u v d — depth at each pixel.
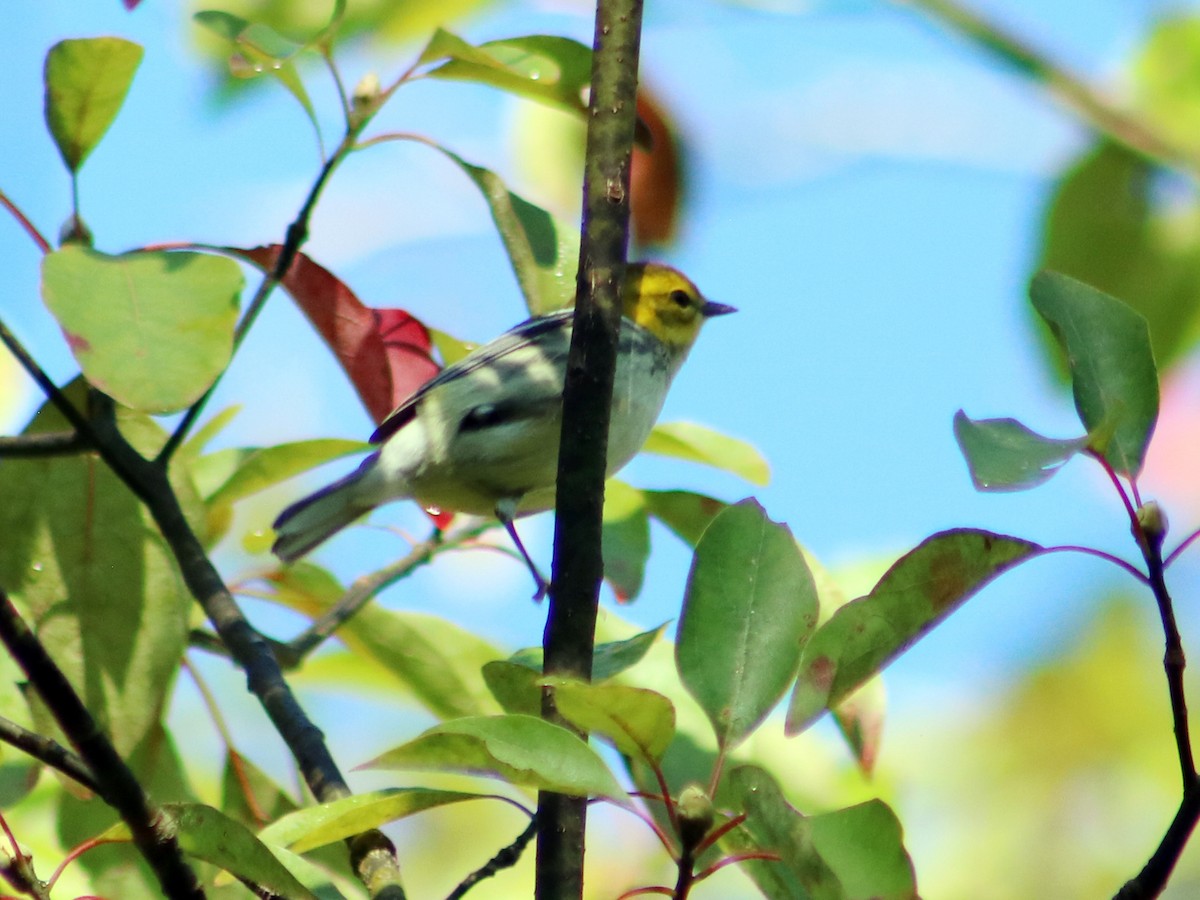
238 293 5.52
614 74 6.19
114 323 5.38
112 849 7.17
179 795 7.35
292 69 6.71
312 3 9.91
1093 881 11.84
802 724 4.89
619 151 6.10
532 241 7.41
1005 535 4.77
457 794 5.45
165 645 7.17
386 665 8.29
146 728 7.06
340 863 6.99
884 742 12.45
